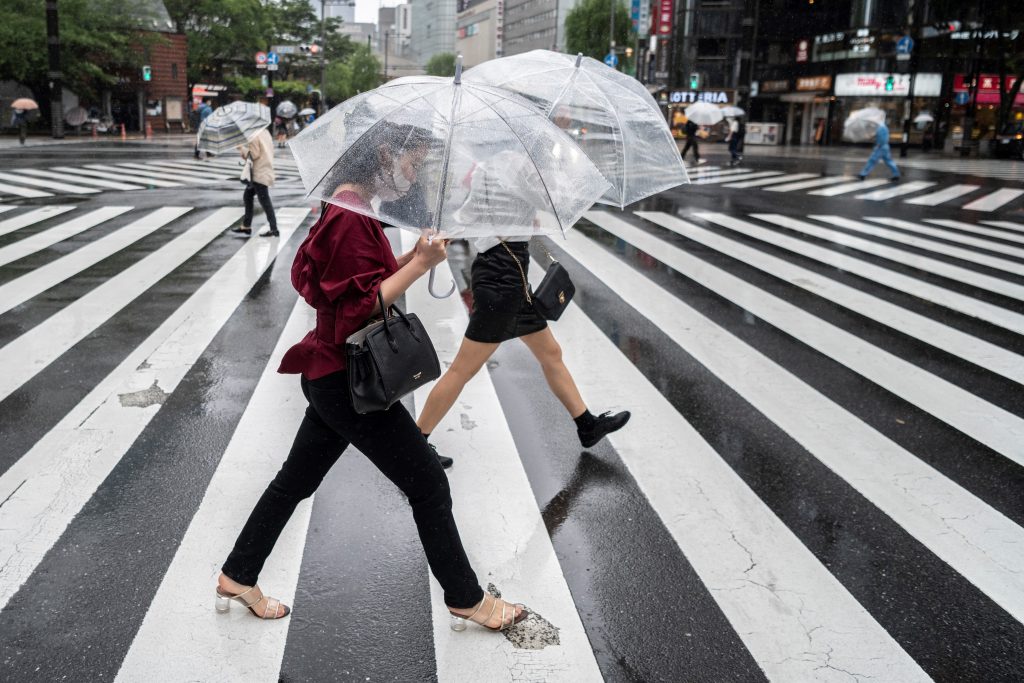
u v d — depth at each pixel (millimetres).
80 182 17625
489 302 3896
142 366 5836
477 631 3049
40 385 5422
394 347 2619
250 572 2984
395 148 2609
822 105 48125
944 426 5199
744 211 15352
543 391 5602
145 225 11945
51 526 3660
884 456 4719
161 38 45156
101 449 4461
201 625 3018
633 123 4480
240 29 58281
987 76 40844
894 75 44000
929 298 8742
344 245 2584
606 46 69062
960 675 2893
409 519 3816
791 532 3836
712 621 3154
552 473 4375
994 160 33406
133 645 2896
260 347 6336
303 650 2904
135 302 7582
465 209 2631
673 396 5598
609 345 6730
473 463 4461
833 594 3352
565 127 4258
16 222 12078
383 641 2971
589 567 3496
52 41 34031
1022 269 10445
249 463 4336
